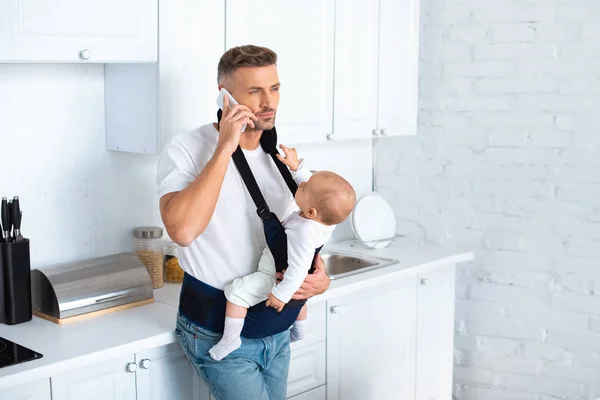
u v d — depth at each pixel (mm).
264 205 2250
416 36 3623
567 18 3441
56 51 2312
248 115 2174
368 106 3396
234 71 2199
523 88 3566
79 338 2297
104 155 2824
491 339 3766
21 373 2029
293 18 2988
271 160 2373
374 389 3193
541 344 3652
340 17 3197
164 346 2424
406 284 3289
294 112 3039
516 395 3736
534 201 3596
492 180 3686
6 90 2553
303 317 2500
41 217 2684
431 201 3854
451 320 3592
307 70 3072
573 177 3500
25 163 2623
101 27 2406
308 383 2895
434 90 3779
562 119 3498
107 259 2641
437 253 3496
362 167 3936
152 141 2637
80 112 2740
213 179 2113
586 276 3518
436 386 3545
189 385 2516
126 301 2576
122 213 2904
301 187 2240
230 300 2227
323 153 3703
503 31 3584
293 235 2215
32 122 2625
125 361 2322
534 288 3637
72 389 2203
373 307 3129
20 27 2230
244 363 2309
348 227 3840
